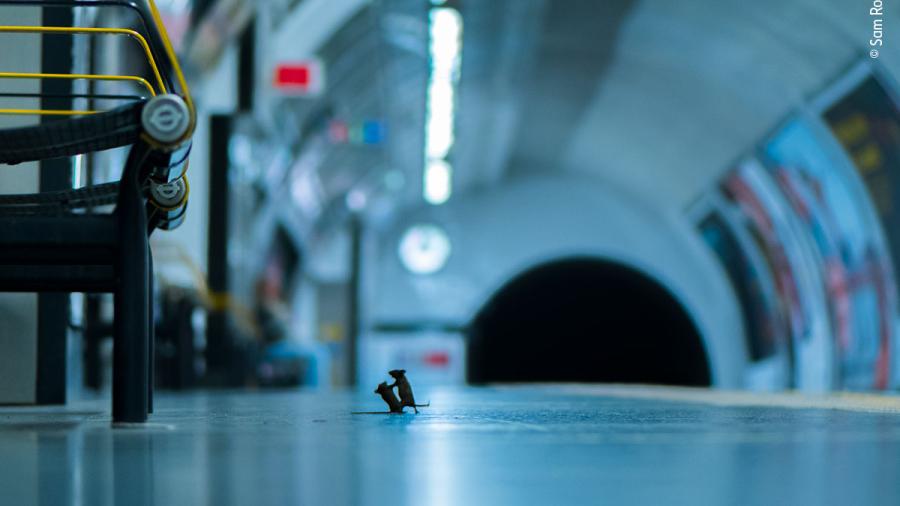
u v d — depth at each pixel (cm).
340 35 3059
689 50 3606
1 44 1146
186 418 690
